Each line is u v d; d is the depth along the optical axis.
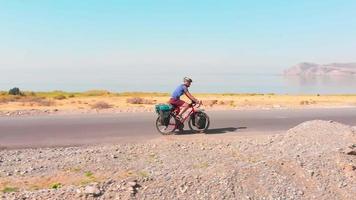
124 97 37.28
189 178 9.98
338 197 10.21
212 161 11.45
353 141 13.09
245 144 13.29
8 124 18.05
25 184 9.64
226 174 10.26
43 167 10.86
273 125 18.12
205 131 15.98
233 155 12.06
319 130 13.98
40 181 9.86
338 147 12.45
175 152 12.34
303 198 9.94
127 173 10.40
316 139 13.23
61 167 10.86
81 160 11.43
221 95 44.44
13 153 12.34
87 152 12.28
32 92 40.72
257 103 30.17
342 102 32.06
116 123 18.39
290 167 11.07
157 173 10.40
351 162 11.75
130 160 11.54
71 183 9.73
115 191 9.21
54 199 8.73
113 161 11.41
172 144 13.17
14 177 10.07
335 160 11.69
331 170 11.20
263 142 13.57
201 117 15.80
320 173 10.98
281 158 11.48
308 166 11.19
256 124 18.33
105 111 23.05
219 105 28.02
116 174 10.33
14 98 32.81
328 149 12.31
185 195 9.41
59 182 9.81
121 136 15.23
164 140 14.09
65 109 24.12
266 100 34.06
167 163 11.28
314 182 10.61
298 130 14.23
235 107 25.97
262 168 10.77
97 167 10.86
